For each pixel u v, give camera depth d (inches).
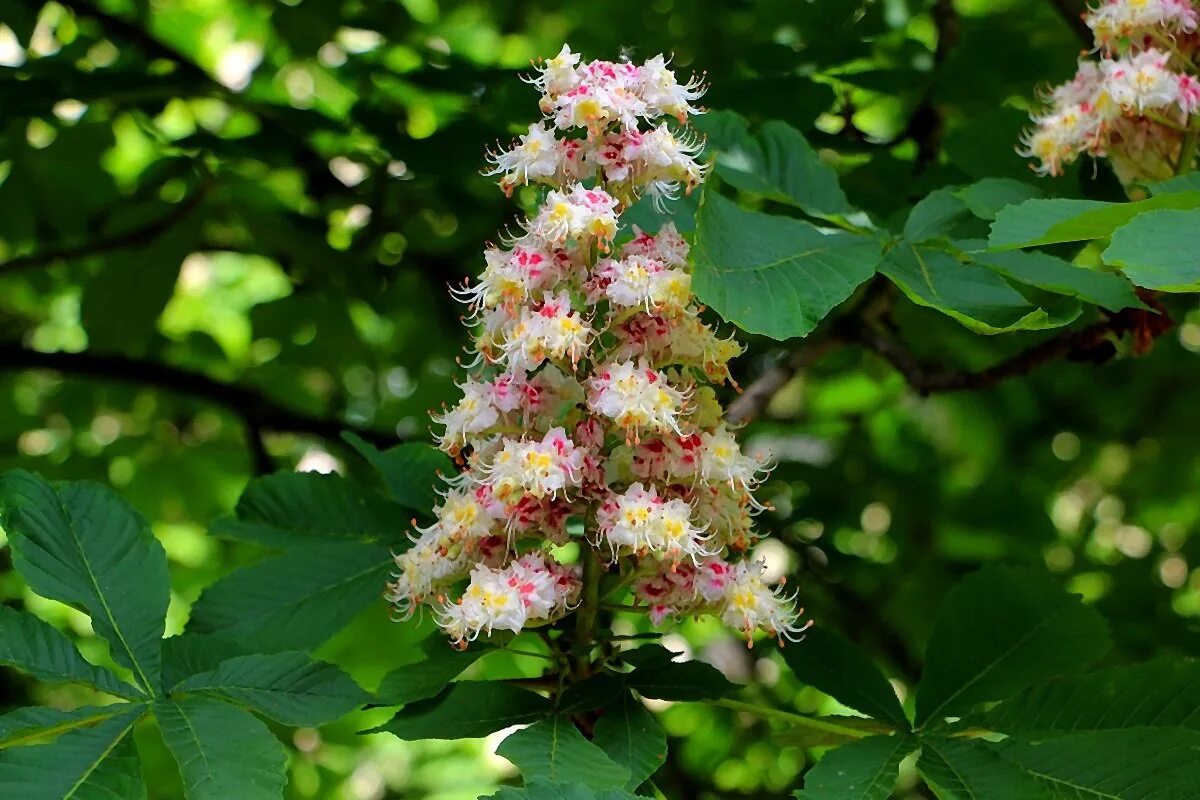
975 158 43.9
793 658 38.6
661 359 36.5
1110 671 36.9
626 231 39.0
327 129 53.6
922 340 66.0
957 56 50.7
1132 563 73.0
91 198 63.3
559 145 36.4
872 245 37.8
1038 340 59.7
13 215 62.6
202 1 67.8
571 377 36.5
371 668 62.6
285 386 77.5
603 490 36.3
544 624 36.6
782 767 80.5
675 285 35.8
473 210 60.5
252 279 92.0
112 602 37.1
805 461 72.5
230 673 36.2
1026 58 50.5
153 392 76.9
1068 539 78.1
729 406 49.4
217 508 75.0
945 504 74.1
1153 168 41.8
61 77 50.8
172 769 61.2
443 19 63.8
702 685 36.9
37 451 76.1
